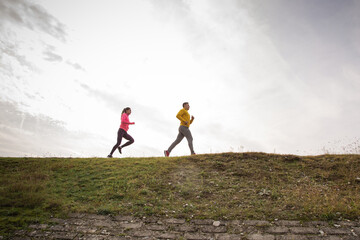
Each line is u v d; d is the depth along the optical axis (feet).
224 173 24.16
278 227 14.24
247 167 25.36
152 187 21.12
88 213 16.72
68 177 23.73
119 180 22.54
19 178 22.89
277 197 18.56
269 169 24.76
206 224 15.10
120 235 13.89
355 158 26.63
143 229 14.61
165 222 15.49
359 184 20.63
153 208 17.39
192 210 17.08
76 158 31.48
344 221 14.49
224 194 19.60
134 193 19.80
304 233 13.43
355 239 12.62
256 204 17.54
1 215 15.75
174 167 25.89
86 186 21.52
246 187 20.81
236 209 16.99
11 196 18.49
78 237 13.64
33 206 17.24
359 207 16.06
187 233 14.06
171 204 18.11
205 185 21.47
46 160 29.89
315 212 15.72
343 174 22.85
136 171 24.81
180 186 21.25
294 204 17.08
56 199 18.60
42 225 14.83
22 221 14.99
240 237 13.39
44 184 21.47
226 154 29.50
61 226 14.84
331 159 27.12
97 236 13.76
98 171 25.31
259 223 14.79
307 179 22.31
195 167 25.91
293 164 26.22
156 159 29.04
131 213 16.78
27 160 29.53
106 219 15.92
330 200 17.35
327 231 13.51
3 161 28.53
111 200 18.80
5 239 13.08
